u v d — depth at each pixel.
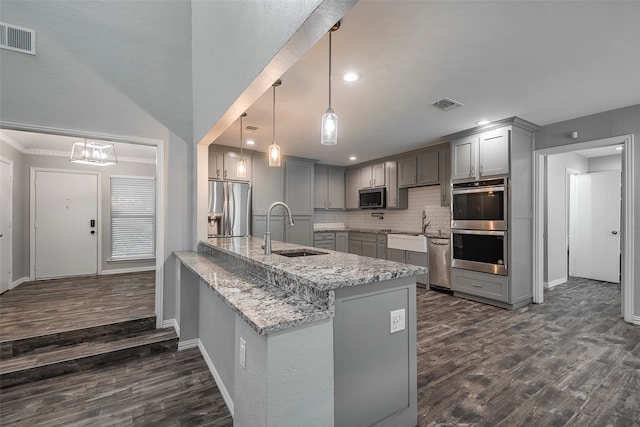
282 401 1.17
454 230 4.26
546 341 2.83
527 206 3.90
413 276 1.73
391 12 1.71
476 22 1.81
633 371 2.29
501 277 3.77
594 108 3.26
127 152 5.40
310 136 4.33
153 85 3.05
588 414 1.81
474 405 1.91
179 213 3.20
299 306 1.34
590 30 1.88
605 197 5.35
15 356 2.54
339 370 1.43
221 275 1.98
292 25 1.33
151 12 3.04
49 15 2.59
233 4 2.06
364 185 6.30
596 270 5.43
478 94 2.87
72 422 1.87
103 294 4.13
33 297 3.97
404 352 1.69
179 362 2.63
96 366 2.56
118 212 5.67
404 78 2.53
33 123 2.51
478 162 3.95
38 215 5.00
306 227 5.89
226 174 4.95
